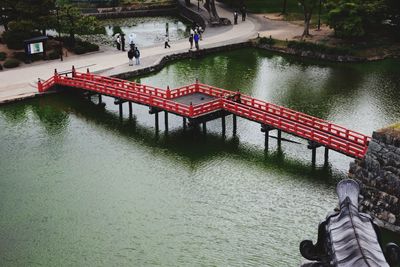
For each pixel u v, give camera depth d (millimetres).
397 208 34344
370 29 79500
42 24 74562
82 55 74750
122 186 41500
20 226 36344
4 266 32219
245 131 51719
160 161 45719
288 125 45125
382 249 14844
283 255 32562
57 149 48125
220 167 44469
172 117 55531
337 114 55312
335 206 38000
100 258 32781
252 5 104125
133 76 68000
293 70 71500
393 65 72625
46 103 59031
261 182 41750
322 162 44844
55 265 32219
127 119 55094
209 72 70812
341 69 71562
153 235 34969
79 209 38281
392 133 34500
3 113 56344
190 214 37344
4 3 74625
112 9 107938
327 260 14805
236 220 36469
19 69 67938
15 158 46375
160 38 89312
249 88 64250
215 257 32531
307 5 80875
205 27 91500
